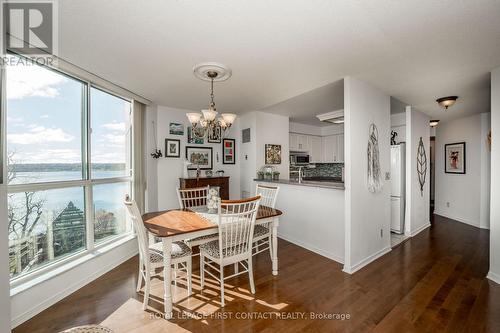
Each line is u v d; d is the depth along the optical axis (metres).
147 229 2.02
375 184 3.01
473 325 1.76
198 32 1.73
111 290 2.27
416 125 4.18
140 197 3.43
